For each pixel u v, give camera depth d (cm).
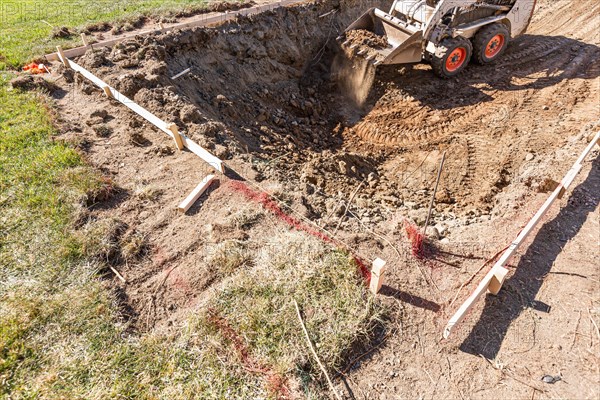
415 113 883
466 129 823
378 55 893
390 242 488
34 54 897
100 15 1128
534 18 1305
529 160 708
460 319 384
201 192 544
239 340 379
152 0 1241
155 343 382
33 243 473
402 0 945
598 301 425
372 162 773
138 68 781
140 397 343
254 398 341
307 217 515
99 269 450
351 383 357
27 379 351
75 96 766
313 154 755
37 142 636
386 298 422
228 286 424
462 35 927
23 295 416
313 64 1041
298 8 1044
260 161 629
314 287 419
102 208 531
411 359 377
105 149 632
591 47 1087
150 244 483
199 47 870
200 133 638
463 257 482
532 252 485
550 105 855
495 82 959
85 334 387
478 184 694
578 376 361
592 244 491
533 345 387
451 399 349
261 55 949
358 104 933
